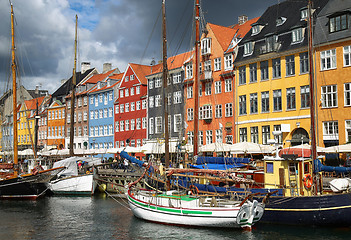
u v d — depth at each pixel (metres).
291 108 38.78
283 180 21.47
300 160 21.59
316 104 36.56
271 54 40.31
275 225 20.81
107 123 68.50
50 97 90.38
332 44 35.66
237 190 22.78
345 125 34.41
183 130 46.72
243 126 43.47
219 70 46.84
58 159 48.97
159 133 55.41
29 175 33.94
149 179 31.11
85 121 73.81
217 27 49.22
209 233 20.08
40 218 25.91
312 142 21.75
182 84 51.91
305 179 21.30
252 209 19.92
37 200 34.12
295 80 38.47
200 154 36.72
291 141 38.78
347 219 19.19
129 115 63.22
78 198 35.19
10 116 92.75
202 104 48.78
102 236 20.70
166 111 30.36
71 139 46.78
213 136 47.03
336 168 20.44
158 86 56.88
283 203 20.48
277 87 40.16
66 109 78.56
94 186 36.91
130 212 27.36
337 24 35.41
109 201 33.22
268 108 41.06
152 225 22.52
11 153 62.78
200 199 22.28
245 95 43.56
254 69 42.69
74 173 37.16
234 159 25.83
